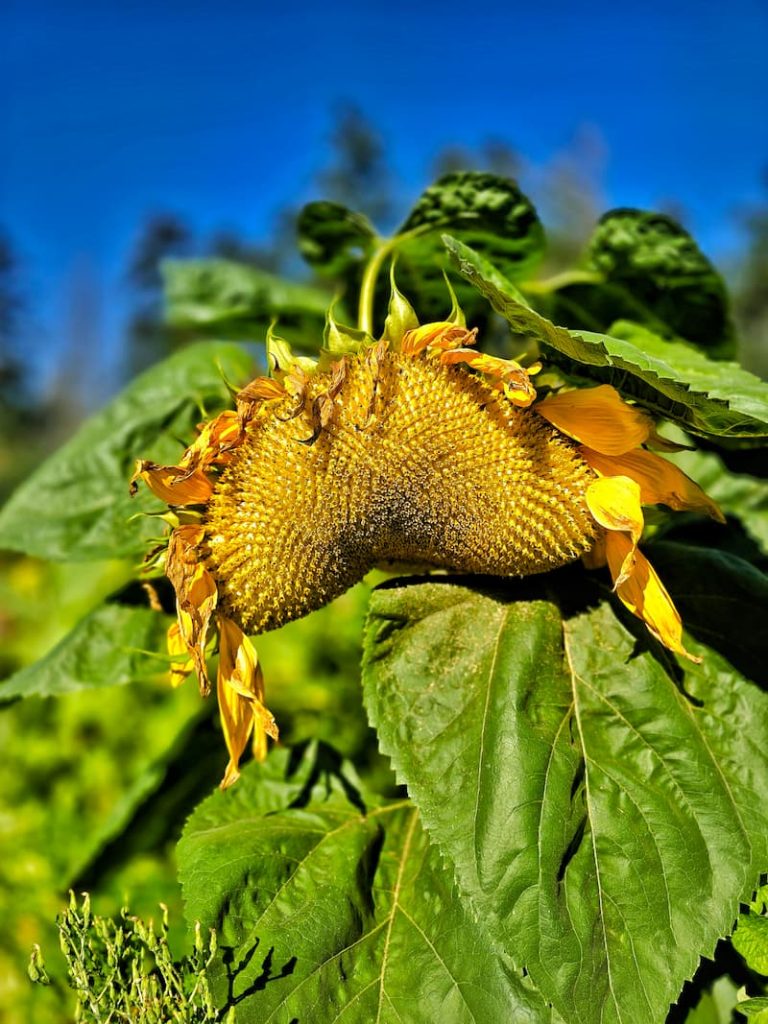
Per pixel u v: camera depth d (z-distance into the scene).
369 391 0.44
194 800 0.72
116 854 0.72
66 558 0.61
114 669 0.60
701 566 0.51
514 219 0.60
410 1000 0.44
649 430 0.45
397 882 0.49
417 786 0.45
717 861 0.43
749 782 0.45
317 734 0.80
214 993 0.43
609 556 0.47
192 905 0.46
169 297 0.74
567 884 0.43
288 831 0.50
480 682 0.47
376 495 0.45
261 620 0.47
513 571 0.47
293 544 0.45
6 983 0.67
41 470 0.65
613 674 0.47
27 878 0.74
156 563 0.49
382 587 0.50
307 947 0.45
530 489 0.45
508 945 0.41
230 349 0.69
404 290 0.66
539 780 0.44
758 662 0.48
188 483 0.46
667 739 0.46
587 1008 0.41
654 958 0.42
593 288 0.67
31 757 0.88
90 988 0.41
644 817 0.44
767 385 0.48
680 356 0.56
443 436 0.44
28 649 1.10
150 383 0.67
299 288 0.76
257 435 0.46
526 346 0.69
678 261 0.64
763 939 0.41
